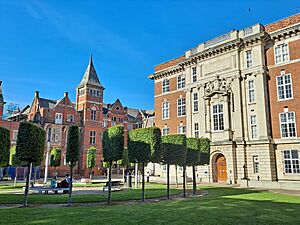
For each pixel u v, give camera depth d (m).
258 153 32.09
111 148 17.20
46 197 19.42
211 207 14.27
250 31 35.44
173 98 45.72
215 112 37.59
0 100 50.44
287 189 26.95
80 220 10.24
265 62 34.34
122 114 73.75
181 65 43.84
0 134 15.12
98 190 26.14
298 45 31.97
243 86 35.09
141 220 10.41
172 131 44.59
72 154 17.02
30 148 15.77
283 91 32.50
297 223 10.38
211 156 36.06
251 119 33.91
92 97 62.06
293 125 31.17
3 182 39.78
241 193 23.00
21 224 9.38
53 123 55.03
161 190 25.77
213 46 39.31
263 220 10.85
